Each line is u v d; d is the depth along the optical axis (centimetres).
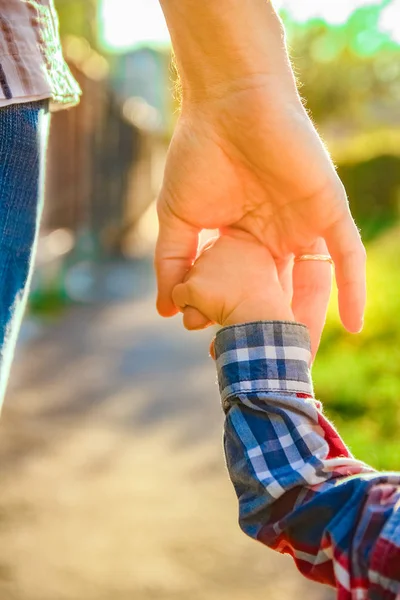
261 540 90
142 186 2561
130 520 404
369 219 1816
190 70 111
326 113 3131
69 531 390
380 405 532
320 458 91
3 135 115
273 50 108
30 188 119
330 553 86
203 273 107
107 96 1644
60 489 447
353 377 585
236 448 94
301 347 99
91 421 586
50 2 129
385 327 713
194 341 913
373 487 86
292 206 111
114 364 791
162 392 678
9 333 117
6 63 116
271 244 116
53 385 699
